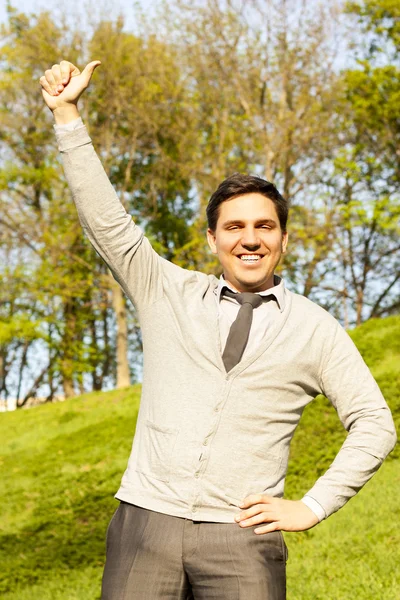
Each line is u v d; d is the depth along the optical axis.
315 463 10.91
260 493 2.44
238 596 2.31
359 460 2.48
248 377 2.47
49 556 9.71
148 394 2.57
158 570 2.38
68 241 26.55
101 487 12.69
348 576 6.57
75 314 29.66
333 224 24.28
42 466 14.49
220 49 22.16
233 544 2.36
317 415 12.18
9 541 10.80
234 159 24.39
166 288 2.64
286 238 2.85
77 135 2.60
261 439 2.46
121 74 25.67
